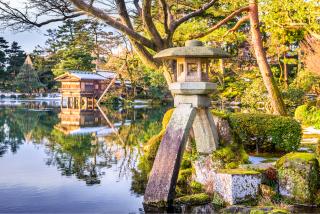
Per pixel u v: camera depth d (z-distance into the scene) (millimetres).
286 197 5164
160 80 28875
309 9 11953
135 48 10102
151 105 31859
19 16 8617
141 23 11344
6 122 19734
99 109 29156
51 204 5676
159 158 5746
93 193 6324
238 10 12359
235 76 24000
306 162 5121
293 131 7691
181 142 5656
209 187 5844
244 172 5211
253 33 12328
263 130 7766
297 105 16812
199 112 6172
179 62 6117
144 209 5414
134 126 17328
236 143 6406
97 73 35094
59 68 38000
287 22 12789
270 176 5383
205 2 12133
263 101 15625
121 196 6129
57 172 7941
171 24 9867
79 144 12125
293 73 24328
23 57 55281
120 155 10000
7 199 5969
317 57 15133
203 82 5871
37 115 24375
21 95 50688
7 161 9180
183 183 6363
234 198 5043
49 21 8922
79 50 36031
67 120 20703
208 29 13156
